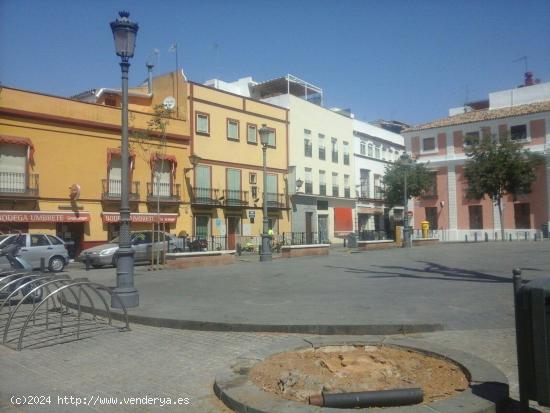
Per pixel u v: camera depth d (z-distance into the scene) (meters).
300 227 44.56
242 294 11.83
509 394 4.84
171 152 33.75
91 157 29.69
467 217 48.09
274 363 5.84
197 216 35.56
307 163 45.84
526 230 44.41
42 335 8.20
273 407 4.45
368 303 9.88
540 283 4.20
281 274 16.44
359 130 54.03
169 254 19.73
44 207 27.73
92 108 29.81
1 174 26.36
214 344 7.42
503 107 51.28
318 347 6.46
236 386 5.06
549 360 4.07
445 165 49.50
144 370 6.20
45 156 27.83
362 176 54.50
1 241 20.59
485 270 15.57
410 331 7.67
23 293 10.23
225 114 37.81
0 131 26.22
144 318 8.96
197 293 12.18
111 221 30.14
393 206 51.94
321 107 48.22
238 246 31.72
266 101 45.28
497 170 37.06
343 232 50.38
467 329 7.75
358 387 4.89
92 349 7.27
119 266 10.17
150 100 36.81
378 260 21.22
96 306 10.31
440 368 5.52
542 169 43.84
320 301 10.37
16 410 4.92
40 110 27.62
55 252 21.70
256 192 40.09
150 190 32.34
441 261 19.55
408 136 52.16
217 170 37.00
